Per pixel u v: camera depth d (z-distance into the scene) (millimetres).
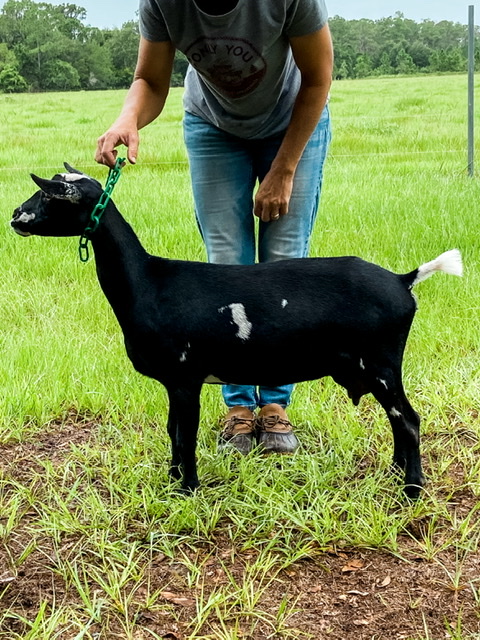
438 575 2904
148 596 2793
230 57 3184
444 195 8492
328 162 12242
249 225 3926
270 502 3238
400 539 3133
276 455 3732
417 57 98312
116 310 3244
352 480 3545
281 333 3135
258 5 3023
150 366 3248
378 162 12352
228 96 3422
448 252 3180
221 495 3375
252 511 3266
